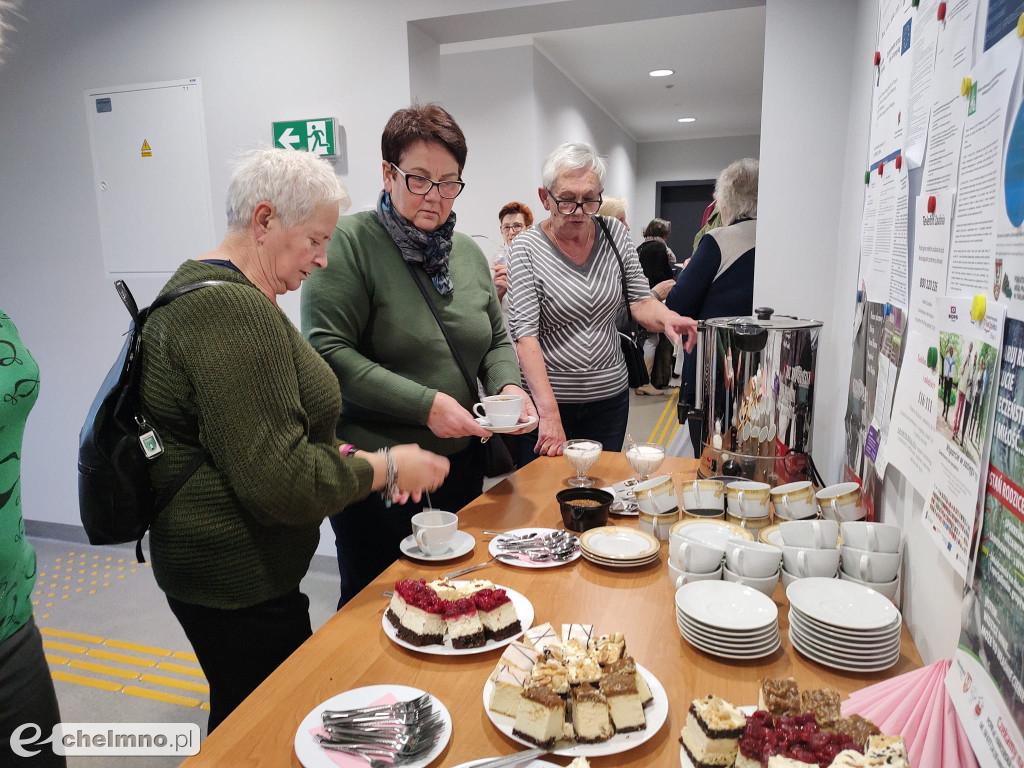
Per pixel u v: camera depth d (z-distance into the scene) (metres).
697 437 1.99
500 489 1.64
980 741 0.65
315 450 1.08
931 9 0.99
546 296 2.05
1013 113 0.65
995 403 0.68
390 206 1.59
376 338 1.60
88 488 1.03
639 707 0.78
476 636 0.97
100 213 3.12
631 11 2.53
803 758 0.64
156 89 2.94
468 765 0.72
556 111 5.35
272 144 2.82
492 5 2.51
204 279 1.03
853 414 1.59
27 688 1.02
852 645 0.89
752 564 1.06
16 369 0.96
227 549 1.10
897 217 1.20
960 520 0.77
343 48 2.70
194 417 1.05
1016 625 0.60
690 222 9.69
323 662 0.96
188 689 2.18
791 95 2.24
